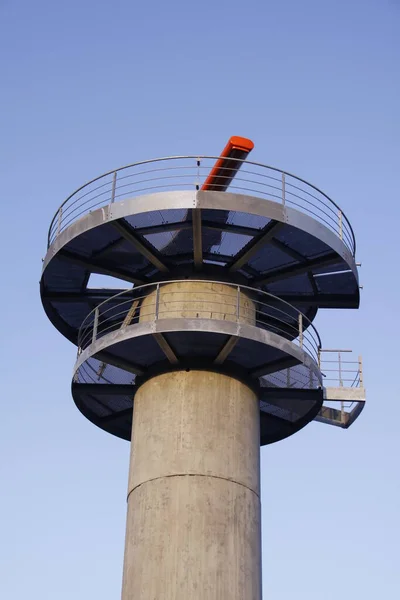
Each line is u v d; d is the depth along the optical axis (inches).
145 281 879.1
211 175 870.4
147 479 790.5
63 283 897.5
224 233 826.8
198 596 741.9
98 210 817.5
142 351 821.2
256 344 801.6
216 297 847.1
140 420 825.5
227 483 784.9
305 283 903.7
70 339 940.0
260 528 798.5
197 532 762.2
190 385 817.5
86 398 886.4
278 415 914.7
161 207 791.7
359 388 911.7
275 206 807.7
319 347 917.8
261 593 775.7
